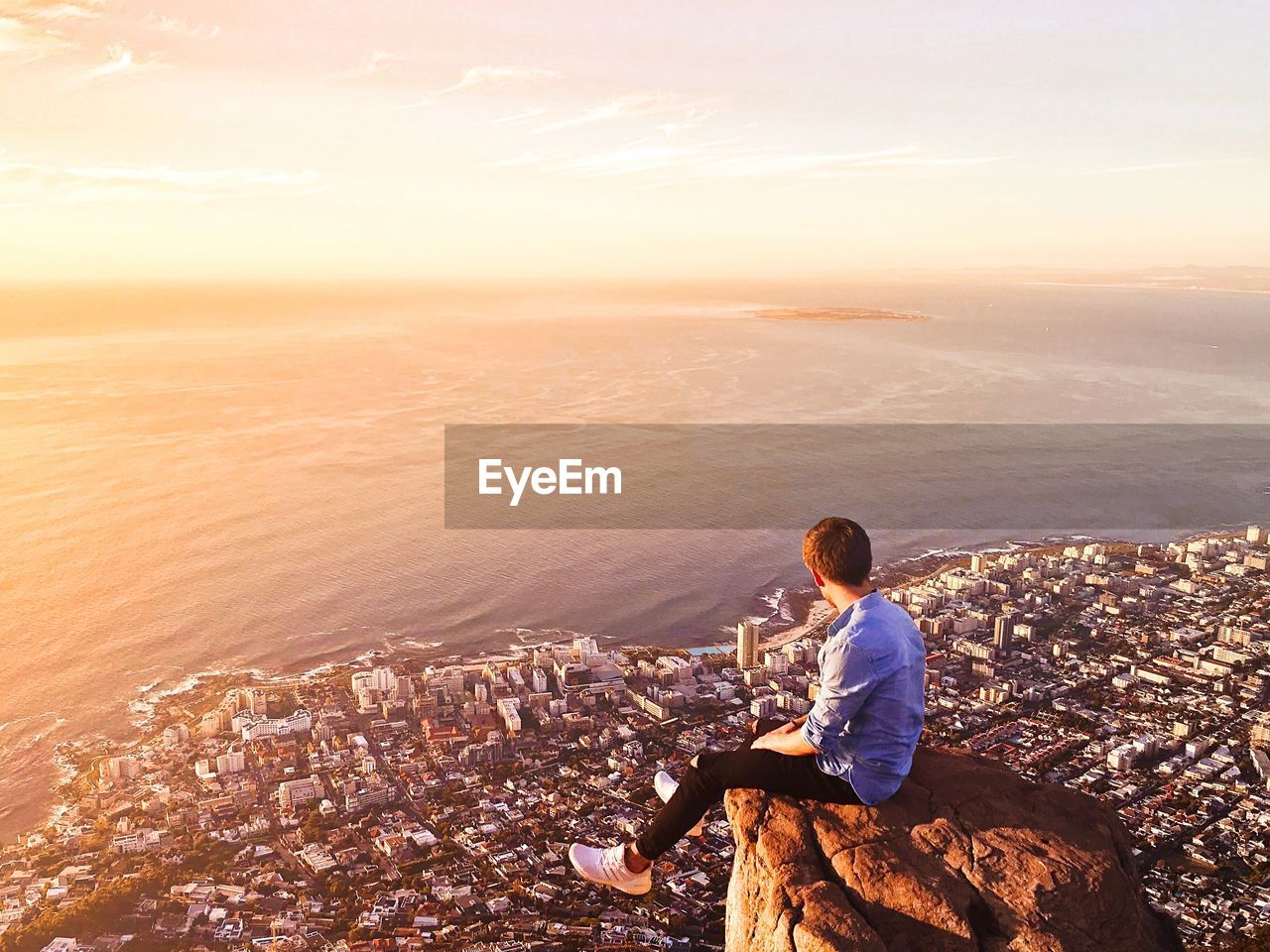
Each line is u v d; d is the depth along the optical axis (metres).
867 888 3.37
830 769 3.72
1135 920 3.40
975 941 3.19
